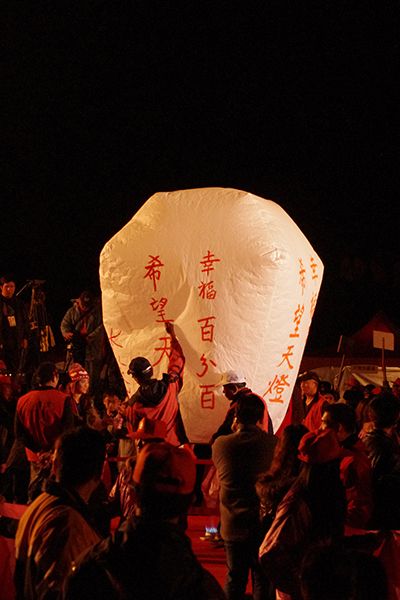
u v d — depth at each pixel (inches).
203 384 329.7
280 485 197.2
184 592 123.2
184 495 127.8
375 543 203.8
